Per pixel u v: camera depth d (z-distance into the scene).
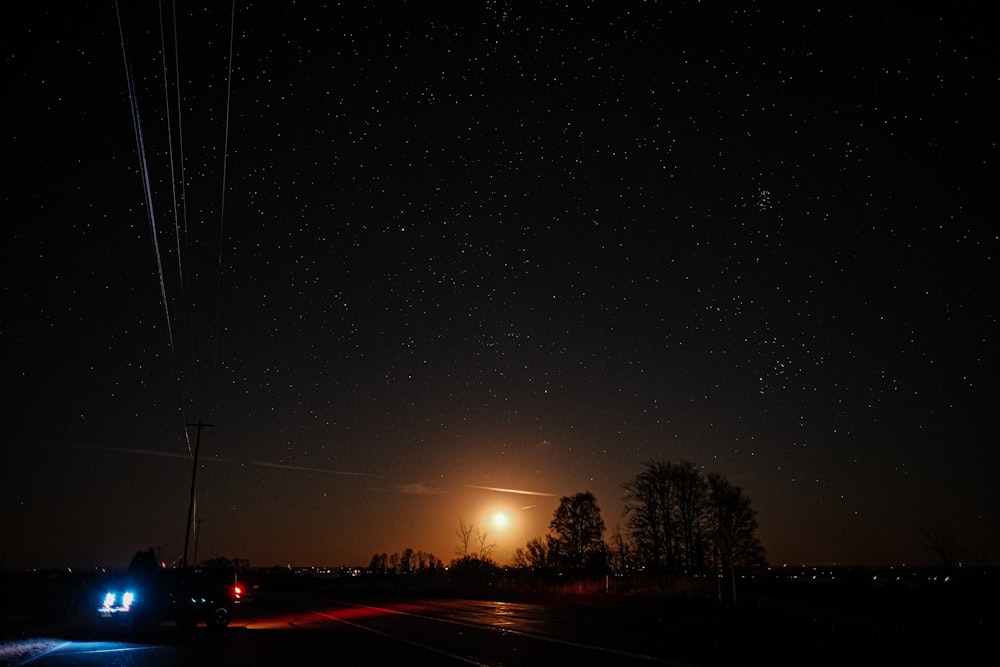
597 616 28.70
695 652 16.09
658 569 57.12
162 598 26.92
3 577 62.72
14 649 21.08
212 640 22.73
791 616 25.84
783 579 41.47
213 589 27.67
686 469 62.12
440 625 26.17
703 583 43.28
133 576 28.52
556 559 65.44
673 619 26.06
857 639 17.94
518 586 55.84
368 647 19.34
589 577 54.91
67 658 18.69
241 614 35.75
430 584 65.00
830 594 32.91
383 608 38.22
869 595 30.52
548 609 34.06
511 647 18.33
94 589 46.09
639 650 16.81
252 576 94.50
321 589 75.50
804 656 14.93
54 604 41.84
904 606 26.67
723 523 58.25
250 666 16.00
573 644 18.59
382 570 112.62
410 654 17.50
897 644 16.70
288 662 16.55
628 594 41.56
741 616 26.39
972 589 27.17
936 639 17.59
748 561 58.81
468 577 64.25
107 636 25.80
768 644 17.23
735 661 14.40
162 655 18.81
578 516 67.06
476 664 15.39
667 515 61.53
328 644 20.36
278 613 35.97
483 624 26.06
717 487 61.06
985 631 18.88
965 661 13.95
